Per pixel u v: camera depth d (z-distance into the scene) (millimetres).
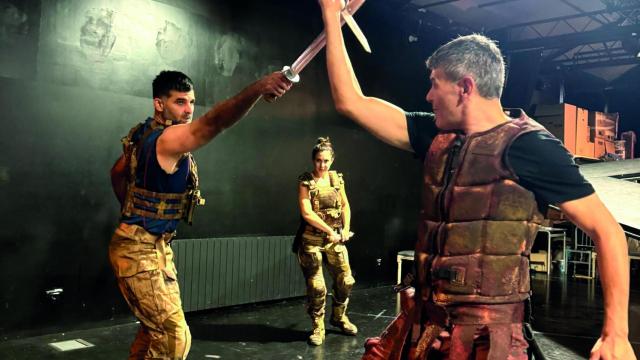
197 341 4098
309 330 4496
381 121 1336
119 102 4402
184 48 4793
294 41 5746
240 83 5254
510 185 1140
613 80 13219
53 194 4062
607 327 1033
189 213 2254
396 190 7121
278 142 5621
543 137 1126
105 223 4344
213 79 5023
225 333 4340
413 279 1287
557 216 1294
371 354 1415
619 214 1568
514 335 1155
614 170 2494
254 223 5406
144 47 4527
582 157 8758
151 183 2107
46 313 4043
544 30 9984
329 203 4160
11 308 3873
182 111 2236
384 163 6926
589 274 8289
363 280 6641
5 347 3730
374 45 6766
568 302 6109
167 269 2205
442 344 1204
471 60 1184
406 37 7270
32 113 3943
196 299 4816
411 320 1260
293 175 5793
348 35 6426
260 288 5340
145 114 4566
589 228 1087
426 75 7605
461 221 1175
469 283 1156
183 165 2139
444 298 1183
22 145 3902
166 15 4660
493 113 1205
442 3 7820
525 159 1124
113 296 4406
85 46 4191
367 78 6680
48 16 3992
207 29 4969
